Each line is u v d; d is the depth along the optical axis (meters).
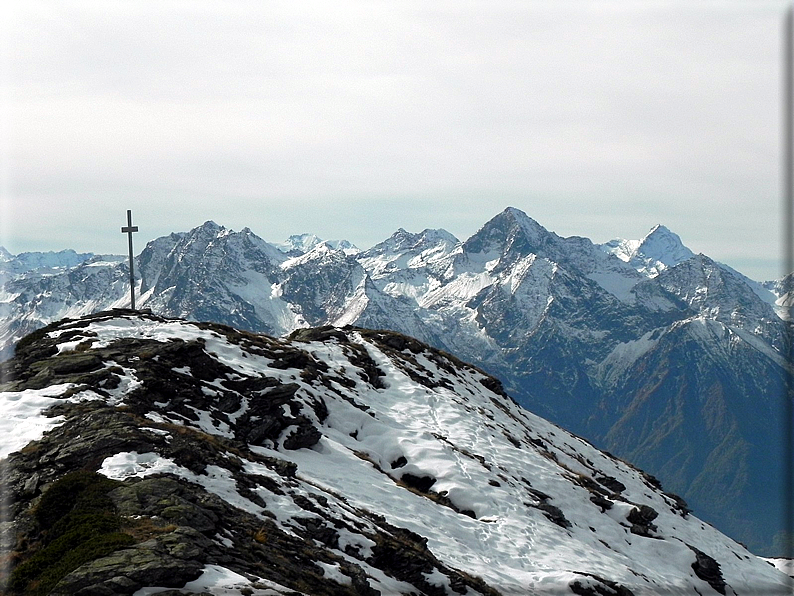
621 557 59.22
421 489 58.53
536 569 50.03
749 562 74.00
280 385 58.56
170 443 40.72
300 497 42.12
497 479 61.25
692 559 65.19
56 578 28.77
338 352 76.81
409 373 78.19
